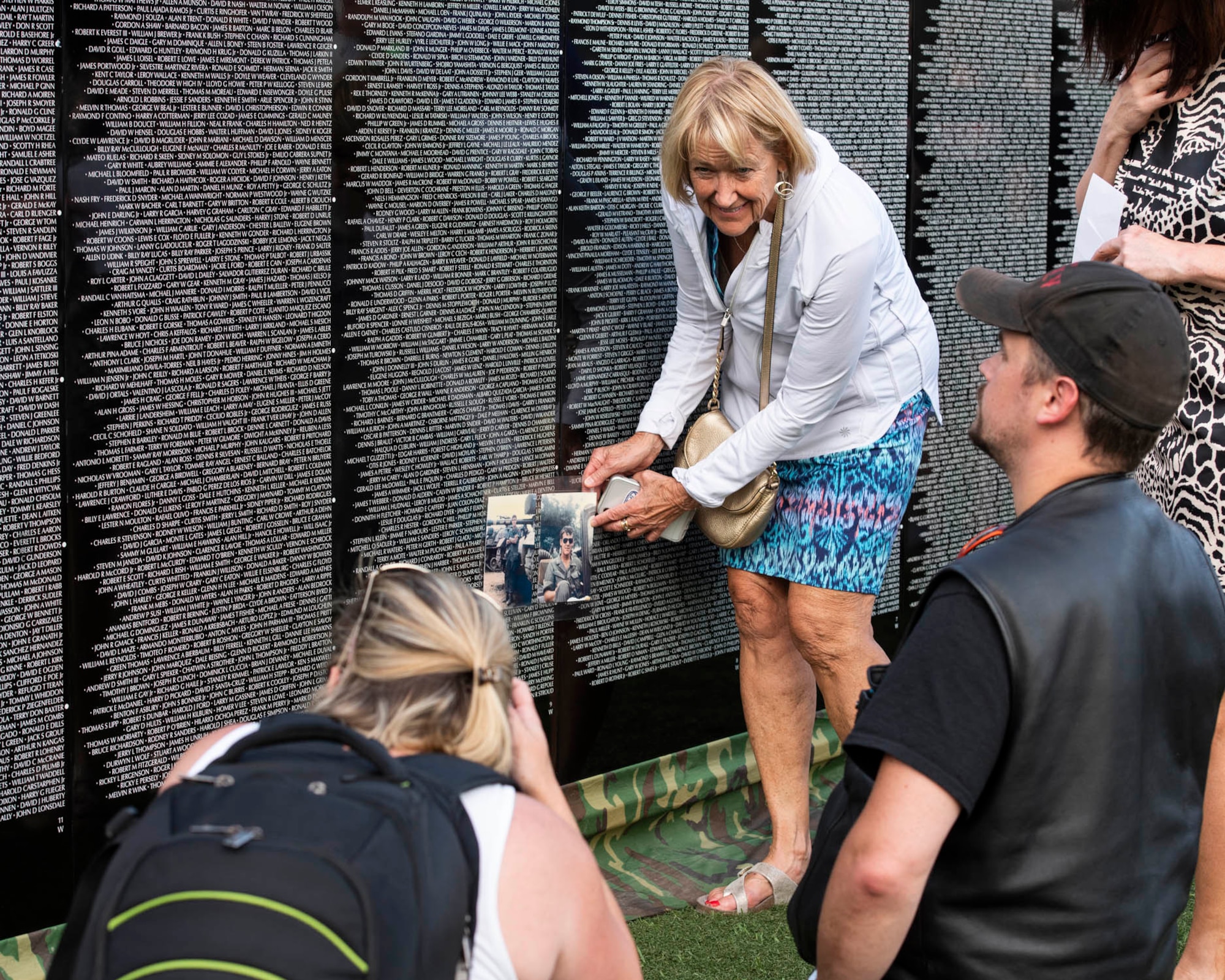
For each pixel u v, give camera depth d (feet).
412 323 10.36
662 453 12.35
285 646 10.00
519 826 4.85
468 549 11.07
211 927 4.18
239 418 9.50
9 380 8.43
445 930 4.44
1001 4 14.25
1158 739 5.84
